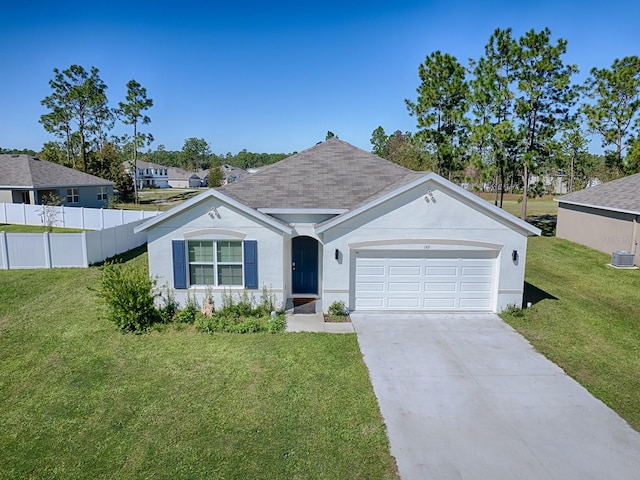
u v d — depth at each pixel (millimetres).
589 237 26969
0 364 10742
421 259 14859
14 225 32281
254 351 11594
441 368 10750
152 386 9688
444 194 14398
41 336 12500
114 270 14133
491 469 7133
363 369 10625
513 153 33438
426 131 36469
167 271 14531
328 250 14570
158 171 111438
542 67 31172
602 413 8828
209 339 12383
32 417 8477
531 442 7867
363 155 19859
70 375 10188
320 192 16781
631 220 22875
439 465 7215
